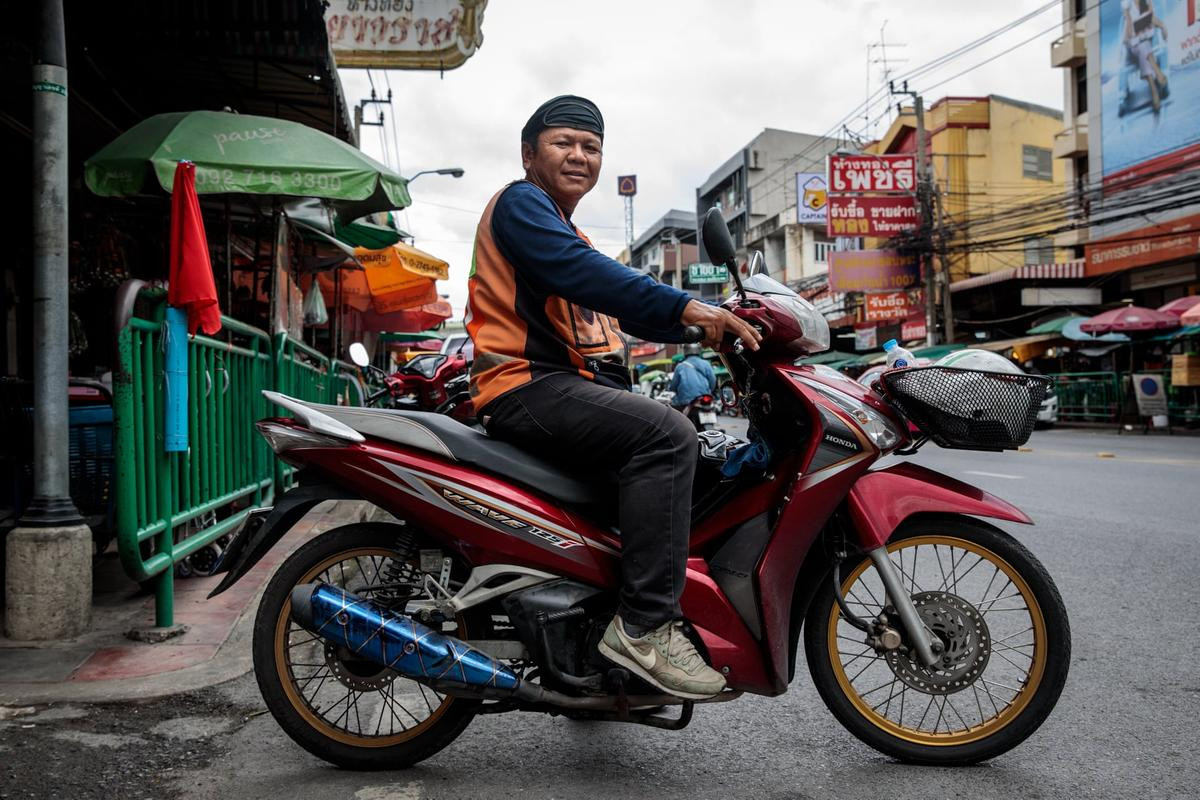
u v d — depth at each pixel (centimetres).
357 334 1745
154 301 353
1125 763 254
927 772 249
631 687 230
